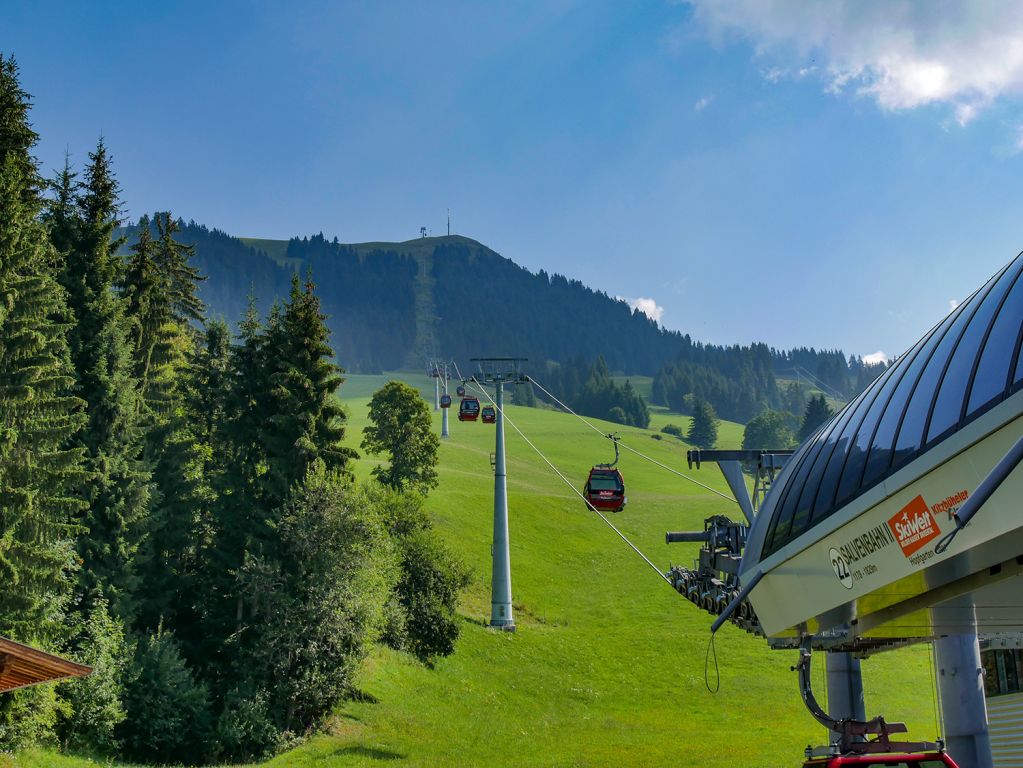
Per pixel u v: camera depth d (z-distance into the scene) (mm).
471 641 62312
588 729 48875
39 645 33938
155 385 58625
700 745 43875
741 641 68875
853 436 19281
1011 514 13328
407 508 63562
